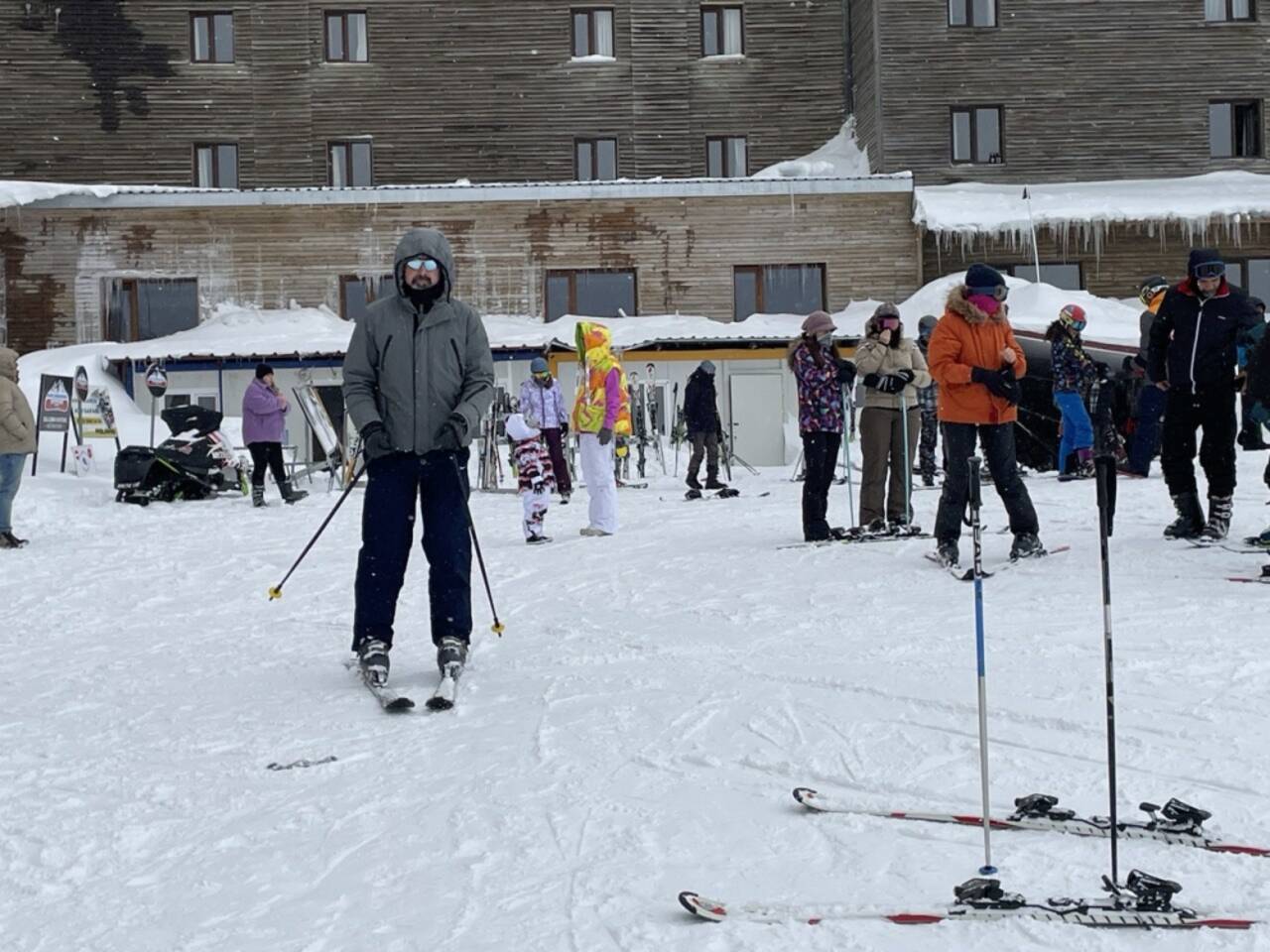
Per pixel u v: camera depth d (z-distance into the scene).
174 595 11.00
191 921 3.86
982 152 36.03
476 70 37.69
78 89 36.94
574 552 12.26
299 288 34.00
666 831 4.37
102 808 5.01
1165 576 8.72
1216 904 3.48
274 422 19.83
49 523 18.00
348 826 4.64
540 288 34.12
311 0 37.47
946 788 4.63
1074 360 16.45
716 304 34.34
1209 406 9.95
